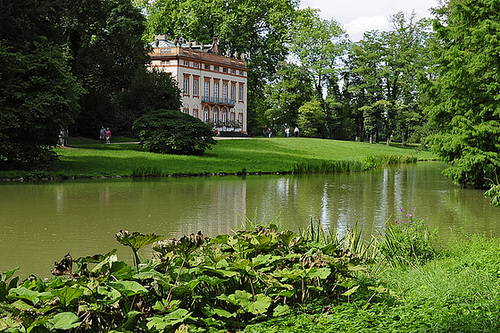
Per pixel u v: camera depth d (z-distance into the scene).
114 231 13.07
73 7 41.53
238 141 56.44
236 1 71.94
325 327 4.83
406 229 9.84
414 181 29.97
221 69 76.12
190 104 71.56
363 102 84.62
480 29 23.70
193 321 4.99
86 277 4.61
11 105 28.09
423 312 5.37
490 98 24.62
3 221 14.45
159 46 71.19
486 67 24.66
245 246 5.93
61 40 34.38
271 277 5.32
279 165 39.28
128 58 53.00
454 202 19.95
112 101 55.41
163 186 25.41
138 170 31.14
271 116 81.81
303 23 78.12
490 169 24.12
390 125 79.62
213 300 5.43
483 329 4.96
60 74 29.08
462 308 5.53
